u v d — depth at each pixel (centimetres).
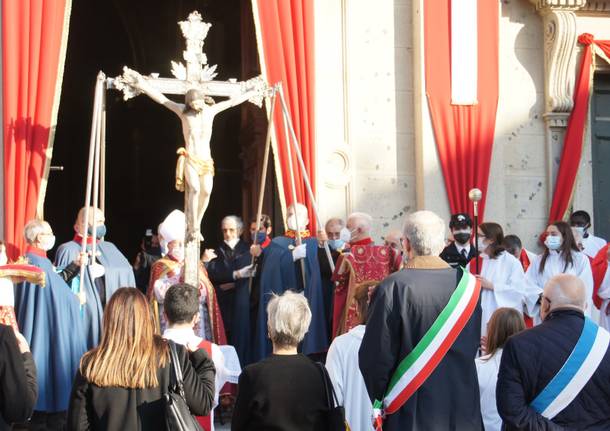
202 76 762
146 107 1681
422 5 1016
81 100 1712
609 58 1078
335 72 1016
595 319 857
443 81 1015
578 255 829
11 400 422
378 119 1026
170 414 374
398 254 764
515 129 1065
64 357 700
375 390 427
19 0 869
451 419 425
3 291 595
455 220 833
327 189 1004
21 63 865
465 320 429
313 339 799
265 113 1181
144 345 385
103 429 375
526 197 1059
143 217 1691
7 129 855
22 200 849
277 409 388
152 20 1628
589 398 408
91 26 1678
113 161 1692
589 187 1079
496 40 1030
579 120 1060
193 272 733
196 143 737
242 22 1252
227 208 1499
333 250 844
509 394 410
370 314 434
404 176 1029
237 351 832
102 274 739
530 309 784
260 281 823
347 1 1020
